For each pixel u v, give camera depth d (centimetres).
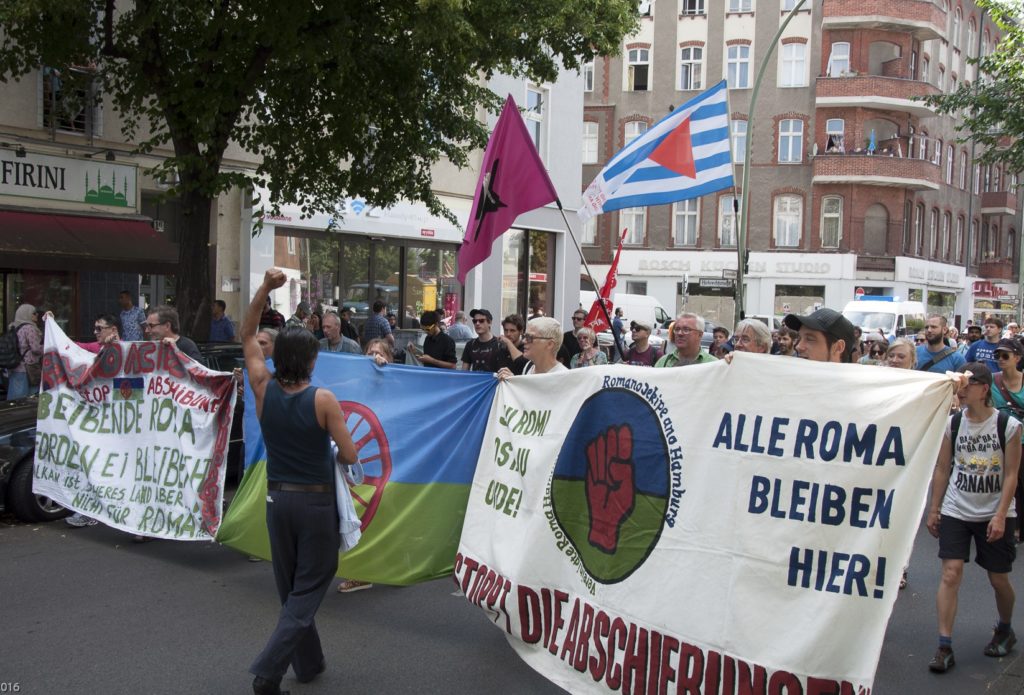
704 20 4094
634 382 454
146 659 510
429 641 546
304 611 434
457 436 577
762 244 4084
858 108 3953
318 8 1177
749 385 405
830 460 374
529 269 2447
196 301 1216
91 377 748
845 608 357
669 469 426
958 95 2116
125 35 1172
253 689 443
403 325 2100
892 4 3884
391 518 581
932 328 998
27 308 1245
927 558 791
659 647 409
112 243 1431
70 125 1477
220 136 1206
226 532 642
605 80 4206
